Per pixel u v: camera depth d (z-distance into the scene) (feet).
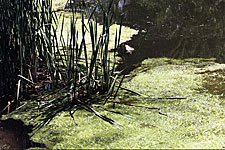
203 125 6.15
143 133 5.92
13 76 7.38
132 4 14.76
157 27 12.34
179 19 13.12
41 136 5.96
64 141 5.76
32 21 7.43
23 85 7.43
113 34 11.59
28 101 7.29
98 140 5.75
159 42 11.02
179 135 5.85
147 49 10.50
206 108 6.79
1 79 7.54
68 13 13.47
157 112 6.68
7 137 5.96
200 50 10.30
